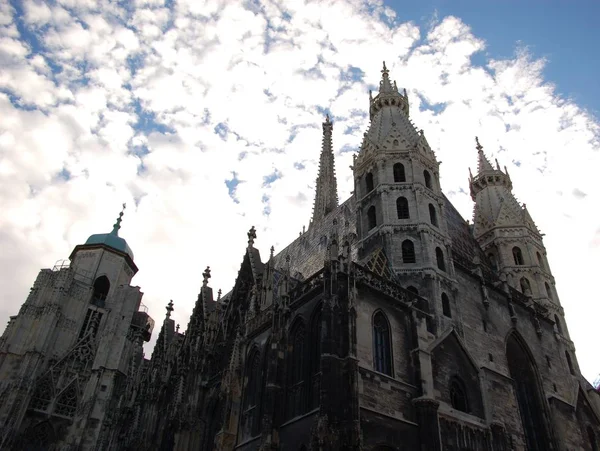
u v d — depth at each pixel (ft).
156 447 182.60
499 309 158.61
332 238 123.75
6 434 204.03
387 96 194.49
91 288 268.62
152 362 242.17
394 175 165.89
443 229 156.87
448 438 111.75
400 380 111.45
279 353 122.52
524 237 200.03
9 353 227.40
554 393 156.35
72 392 234.38
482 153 237.45
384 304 121.08
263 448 109.40
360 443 92.53
